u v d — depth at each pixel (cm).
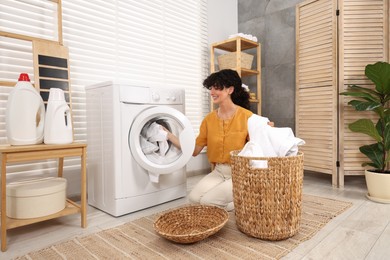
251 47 308
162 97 183
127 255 116
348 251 117
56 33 195
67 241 131
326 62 242
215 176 180
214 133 177
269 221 124
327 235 134
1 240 124
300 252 117
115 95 162
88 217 166
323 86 246
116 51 229
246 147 140
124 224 151
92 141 184
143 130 181
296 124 271
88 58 211
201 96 311
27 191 136
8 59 175
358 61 227
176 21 280
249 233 129
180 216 145
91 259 114
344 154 230
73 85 204
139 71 246
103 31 220
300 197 129
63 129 144
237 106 174
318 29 249
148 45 254
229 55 284
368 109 192
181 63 287
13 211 137
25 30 182
